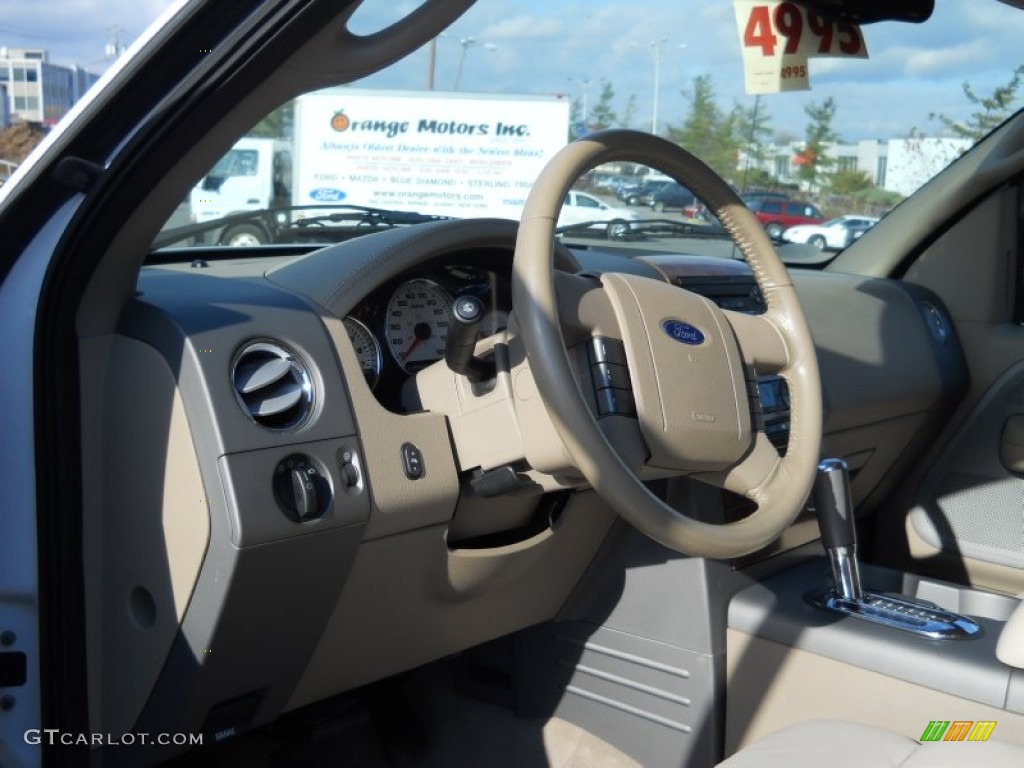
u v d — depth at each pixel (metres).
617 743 1.99
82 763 1.44
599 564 1.96
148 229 1.33
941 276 2.64
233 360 1.39
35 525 1.35
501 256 1.80
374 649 1.72
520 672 2.10
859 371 2.29
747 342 1.57
